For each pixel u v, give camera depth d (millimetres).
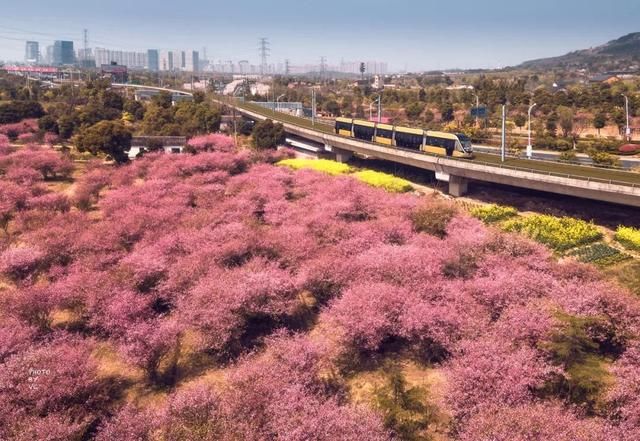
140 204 45906
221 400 18375
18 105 94750
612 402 18516
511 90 126312
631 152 72188
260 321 26969
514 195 53469
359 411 17844
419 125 102188
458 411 18094
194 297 25891
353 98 153375
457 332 22703
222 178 57000
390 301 24516
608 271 31859
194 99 119375
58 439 16672
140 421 17312
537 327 21953
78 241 34938
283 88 192000
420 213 40562
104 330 25172
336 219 40438
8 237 38906
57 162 61906
